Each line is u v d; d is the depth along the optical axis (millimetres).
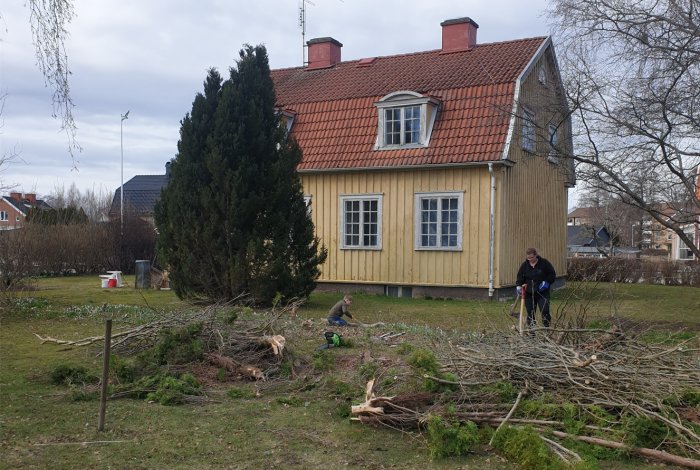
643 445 5539
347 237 19969
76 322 12703
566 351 6980
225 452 5531
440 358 7250
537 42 20062
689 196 13398
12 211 50375
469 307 15844
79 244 29016
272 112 15805
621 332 7668
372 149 19312
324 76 22969
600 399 6242
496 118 17781
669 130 12508
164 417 6477
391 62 22266
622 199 13664
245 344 8836
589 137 13469
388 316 14164
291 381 7941
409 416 6109
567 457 5289
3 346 10062
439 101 18734
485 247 17703
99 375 7766
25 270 15000
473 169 17875
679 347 6641
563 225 23906
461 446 5461
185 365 8211
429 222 18641
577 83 13359
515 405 6070
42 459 5285
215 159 14773
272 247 14906
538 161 20672
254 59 15578
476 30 22000
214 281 15148
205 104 15547
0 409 6617
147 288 21000
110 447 5594
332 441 5840
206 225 14867
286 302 15211
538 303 11164
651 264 27578
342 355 9367
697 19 12289
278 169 15219
